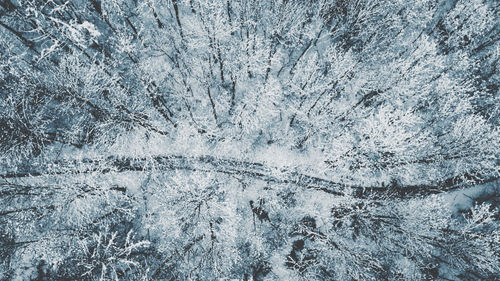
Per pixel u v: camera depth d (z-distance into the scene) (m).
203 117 17.89
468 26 19.61
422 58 17.66
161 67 18.34
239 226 18.53
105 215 17.33
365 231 18.64
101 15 17.30
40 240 15.11
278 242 18.64
